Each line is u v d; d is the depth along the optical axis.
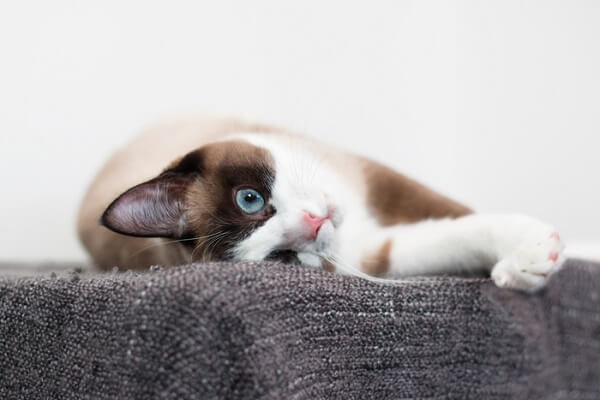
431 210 0.68
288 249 0.60
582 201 1.00
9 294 0.51
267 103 0.97
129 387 0.44
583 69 0.98
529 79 1.00
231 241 0.61
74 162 0.90
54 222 0.89
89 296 0.48
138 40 0.91
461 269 0.61
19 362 0.50
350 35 0.98
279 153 0.63
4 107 0.86
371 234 0.67
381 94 1.00
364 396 0.50
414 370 0.51
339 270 0.62
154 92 0.92
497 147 1.01
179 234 0.63
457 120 1.01
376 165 0.71
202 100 0.94
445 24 1.00
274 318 0.45
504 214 0.59
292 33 0.97
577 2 0.98
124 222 0.59
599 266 0.63
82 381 0.47
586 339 0.61
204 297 0.44
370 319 0.50
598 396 0.62
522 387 0.55
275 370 0.44
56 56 0.88
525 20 0.99
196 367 0.43
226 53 0.95
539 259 0.52
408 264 0.63
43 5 0.87
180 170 0.62
